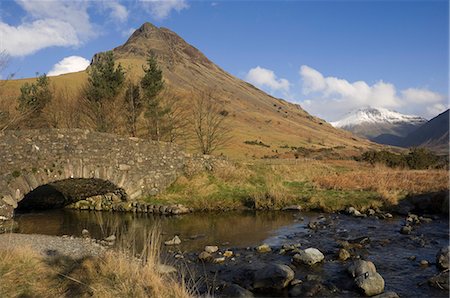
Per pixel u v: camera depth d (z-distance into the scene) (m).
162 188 25.48
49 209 26.19
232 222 19.42
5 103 39.53
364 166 41.50
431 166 39.81
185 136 50.62
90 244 14.25
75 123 44.31
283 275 10.06
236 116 120.94
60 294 7.80
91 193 25.41
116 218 21.56
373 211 20.17
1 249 10.46
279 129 122.56
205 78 185.25
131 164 24.08
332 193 23.97
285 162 41.44
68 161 20.91
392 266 11.59
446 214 19.39
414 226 17.06
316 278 10.57
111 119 42.78
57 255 11.69
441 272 10.56
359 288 9.59
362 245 14.08
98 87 42.72
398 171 32.97
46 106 44.00
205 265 12.27
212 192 24.78
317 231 16.73
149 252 10.09
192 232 17.45
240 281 10.64
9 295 7.65
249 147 77.31
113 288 7.95
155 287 7.88
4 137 18.69
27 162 19.36
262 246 14.04
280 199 22.52
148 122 45.09
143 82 45.03
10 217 18.47
